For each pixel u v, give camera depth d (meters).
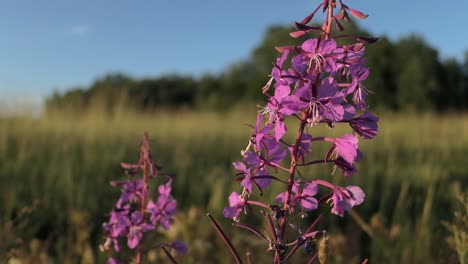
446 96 44.50
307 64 1.49
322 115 1.46
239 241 4.25
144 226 2.48
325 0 1.47
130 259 2.53
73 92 16.14
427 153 10.85
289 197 1.58
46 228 4.99
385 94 40.94
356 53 1.47
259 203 1.59
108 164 8.02
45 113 13.03
